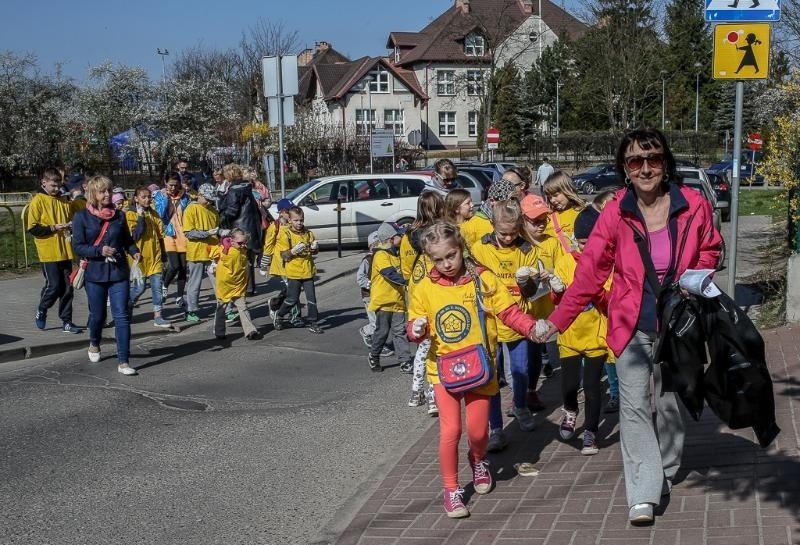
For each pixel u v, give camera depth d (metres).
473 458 5.17
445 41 76.31
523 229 6.06
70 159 46.09
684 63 70.81
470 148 76.12
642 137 4.13
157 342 10.73
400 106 74.62
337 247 20.06
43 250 10.69
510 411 6.88
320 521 5.08
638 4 43.16
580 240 6.16
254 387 8.43
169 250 12.84
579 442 6.04
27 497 5.53
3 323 11.47
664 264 4.20
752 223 24.42
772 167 10.82
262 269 11.23
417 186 20.72
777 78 18.38
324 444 6.58
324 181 20.58
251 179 14.42
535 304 6.16
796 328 8.74
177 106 47.50
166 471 6.01
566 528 4.44
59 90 47.38
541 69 69.75
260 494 5.55
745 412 4.08
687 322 4.07
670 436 4.58
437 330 4.82
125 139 47.56
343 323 11.94
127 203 13.88
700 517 4.30
